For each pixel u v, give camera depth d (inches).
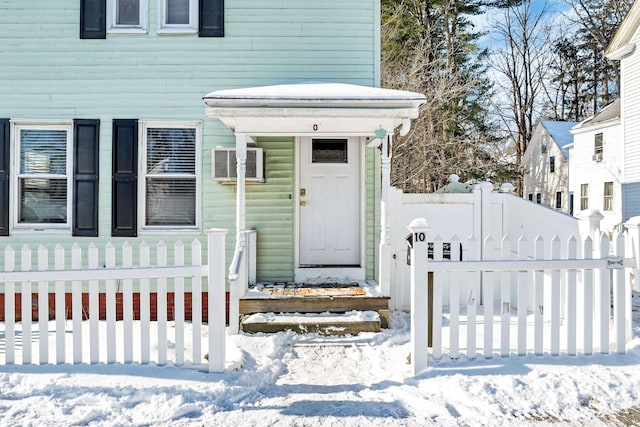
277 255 281.4
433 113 728.3
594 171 880.9
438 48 809.5
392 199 271.4
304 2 282.7
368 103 229.3
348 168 284.7
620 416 134.3
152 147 280.1
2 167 274.1
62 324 159.0
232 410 139.3
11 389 143.9
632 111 614.5
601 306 169.2
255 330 220.2
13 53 276.2
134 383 148.3
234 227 278.1
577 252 174.2
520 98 1145.4
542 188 1130.7
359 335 218.2
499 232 271.3
